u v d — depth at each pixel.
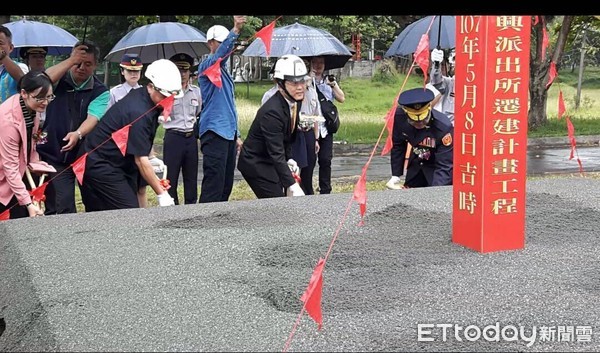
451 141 3.96
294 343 1.77
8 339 2.05
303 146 4.79
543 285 2.20
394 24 21.41
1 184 3.62
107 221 3.22
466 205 2.66
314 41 6.81
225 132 4.55
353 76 21.64
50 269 2.44
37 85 3.48
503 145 2.58
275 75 3.93
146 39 6.65
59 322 1.93
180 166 5.04
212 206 3.52
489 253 2.58
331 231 2.96
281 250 2.66
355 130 13.05
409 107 3.86
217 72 4.09
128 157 3.73
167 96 3.58
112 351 1.73
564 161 9.58
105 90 4.27
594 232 2.90
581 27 13.02
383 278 2.28
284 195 4.40
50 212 4.13
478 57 2.56
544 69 12.84
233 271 2.39
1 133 3.48
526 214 3.23
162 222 3.17
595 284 2.21
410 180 4.26
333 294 2.13
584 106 16.45
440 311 1.99
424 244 2.73
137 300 2.10
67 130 4.13
